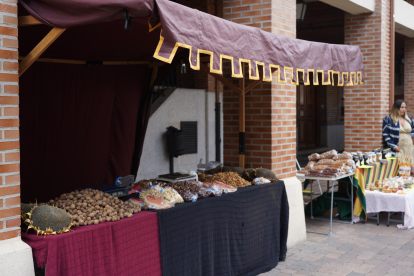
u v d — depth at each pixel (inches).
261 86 207.9
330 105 639.1
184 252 144.3
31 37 154.2
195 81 377.1
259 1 209.9
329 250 209.3
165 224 136.7
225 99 222.7
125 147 223.3
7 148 102.4
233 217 167.0
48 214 108.3
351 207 260.7
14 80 103.3
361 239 227.9
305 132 599.5
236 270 169.5
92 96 205.5
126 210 130.1
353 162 254.1
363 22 341.7
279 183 194.9
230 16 219.1
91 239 114.6
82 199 129.0
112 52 190.5
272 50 158.6
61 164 199.2
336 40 544.1
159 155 330.0
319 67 189.0
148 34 172.2
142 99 232.2
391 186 259.9
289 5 219.9
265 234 185.5
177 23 115.4
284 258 196.2
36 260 106.3
